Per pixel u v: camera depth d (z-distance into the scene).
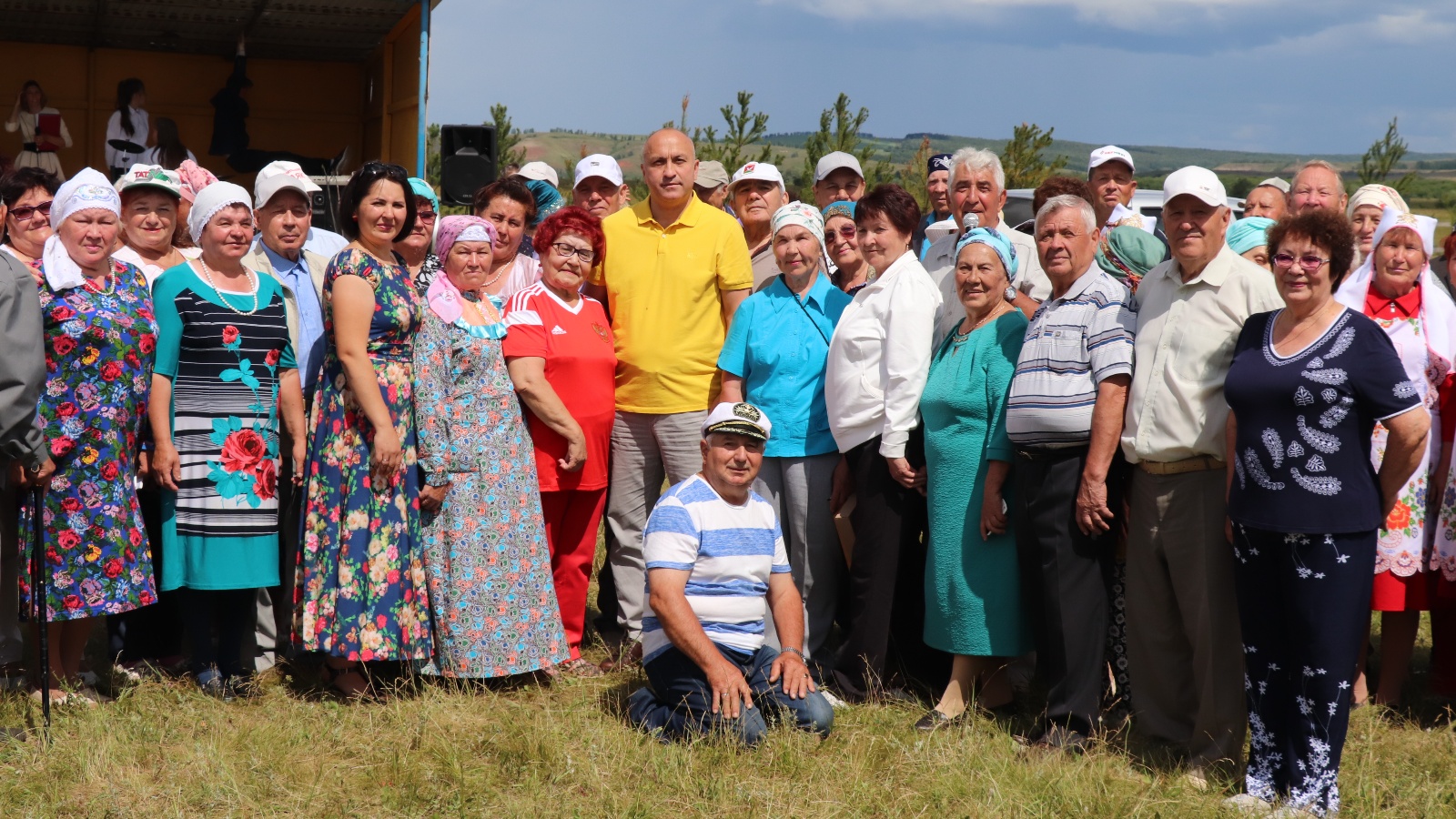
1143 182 27.66
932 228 6.37
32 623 4.70
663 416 5.45
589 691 5.08
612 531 5.60
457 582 4.90
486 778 4.12
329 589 4.72
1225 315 4.09
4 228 4.58
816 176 6.89
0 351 3.93
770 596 4.75
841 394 4.98
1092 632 4.39
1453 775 4.28
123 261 4.81
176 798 3.88
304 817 3.83
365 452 4.75
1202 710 4.25
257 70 12.23
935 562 4.77
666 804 3.97
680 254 5.48
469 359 4.98
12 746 4.17
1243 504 3.90
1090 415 4.31
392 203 4.79
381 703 4.84
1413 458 3.74
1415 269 4.88
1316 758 3.84
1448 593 4.90
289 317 5.22
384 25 10.91
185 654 5.33
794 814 3.90
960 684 4.82
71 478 4.45
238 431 4.76
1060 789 4.03
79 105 11.98
